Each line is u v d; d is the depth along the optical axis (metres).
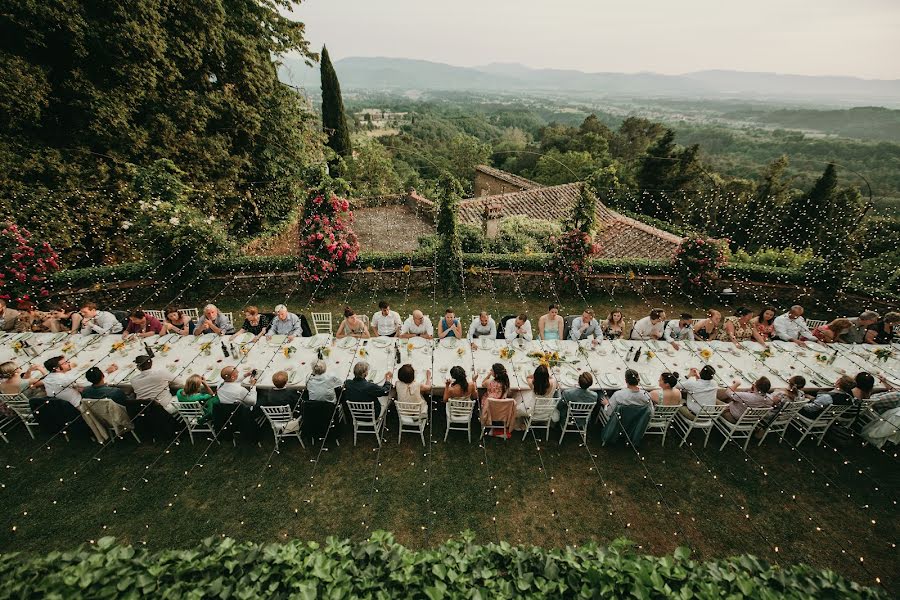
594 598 2.99
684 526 4.72
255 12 13.34
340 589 2.97
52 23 8.78
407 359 6.15
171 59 11.03
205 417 5.36
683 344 6.59
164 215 9.02
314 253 9.44
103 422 5.32
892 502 5.04
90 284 8.98
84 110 9.74
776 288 9.98
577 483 5.20
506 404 5.29
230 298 9.80
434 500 4.94
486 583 3.10
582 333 6.91
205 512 4.74
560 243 10.03
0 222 8.19
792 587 3.15
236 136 13.63
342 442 5.73
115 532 4.50
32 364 5.89
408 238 16.84
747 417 5.37
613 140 50.47
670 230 19.31
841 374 6.09
